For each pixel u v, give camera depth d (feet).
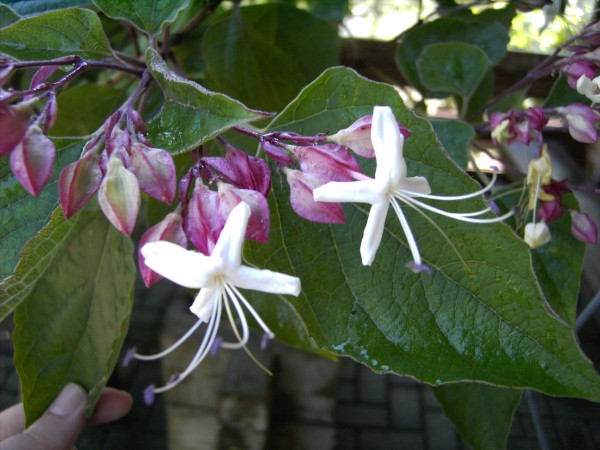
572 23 0.55
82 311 0.56
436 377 0.38
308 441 0.91
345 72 0.38
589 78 0.46
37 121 0.32
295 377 0.88
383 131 0.33
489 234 0.38
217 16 0.67
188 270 0.31
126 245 0.54
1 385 1.06
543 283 0.51
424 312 0.39
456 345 0.38
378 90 0.38
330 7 0.73
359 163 0.40
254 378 0.86
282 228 0.40
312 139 0.35
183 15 0.68
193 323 0.88
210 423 0.89
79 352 0.57
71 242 0.54
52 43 0.41
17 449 0.53
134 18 0.44
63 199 0.32
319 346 0.40
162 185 0.32
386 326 0.39
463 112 0.61
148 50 0.36
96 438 1.00
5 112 0.31
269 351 0.87
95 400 0.58
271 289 0.32
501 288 0.38
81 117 0.60
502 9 0.67
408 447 1.01
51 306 0.55
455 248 0.39
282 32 0.65
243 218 0.31
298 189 0.34
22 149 0.30
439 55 0.60
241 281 0.33
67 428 0.56
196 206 0.33
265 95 0.62
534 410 0.65
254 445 0.88
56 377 0.57
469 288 0.38
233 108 0.33
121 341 0.56
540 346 0.37
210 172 0.35
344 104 0.38
